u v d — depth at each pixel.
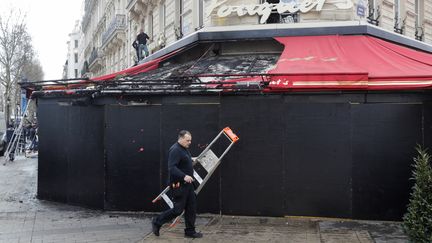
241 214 9.22
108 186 9.91
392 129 8.64
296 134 9.01
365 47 9.83
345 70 8.38
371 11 11.74
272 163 9.09
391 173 8.63
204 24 12.70
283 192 9.05
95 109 10.19
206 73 9.70
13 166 19.59
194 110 9.46
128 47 28.55
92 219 9.17
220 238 7.50
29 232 8.09
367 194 8.72
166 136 9.60
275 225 8.45
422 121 8.55
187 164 7.42
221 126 9.31
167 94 9.48
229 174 9.26
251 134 9.18
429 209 5.86
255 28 10.79
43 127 11.60
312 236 7.61
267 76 8.40
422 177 6.02
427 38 14.69
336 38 10.34
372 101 8.70
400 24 13.18
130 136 9.81
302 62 9.07
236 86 8.71
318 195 8.91
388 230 7.98
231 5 11.31
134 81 9.26
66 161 10.95
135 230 8.17
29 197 11.91
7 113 37.09
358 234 7.70
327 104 8.88
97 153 10.14
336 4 10.72
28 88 10.91
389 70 8.39
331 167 8.86
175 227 8.32
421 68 8.55
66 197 10.95
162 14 19.20
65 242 7.38
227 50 11.46
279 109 9.08
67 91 10.39
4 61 40.84
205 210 9.37
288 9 10.82
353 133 8.77
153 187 9.69
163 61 12.40
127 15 29.14
